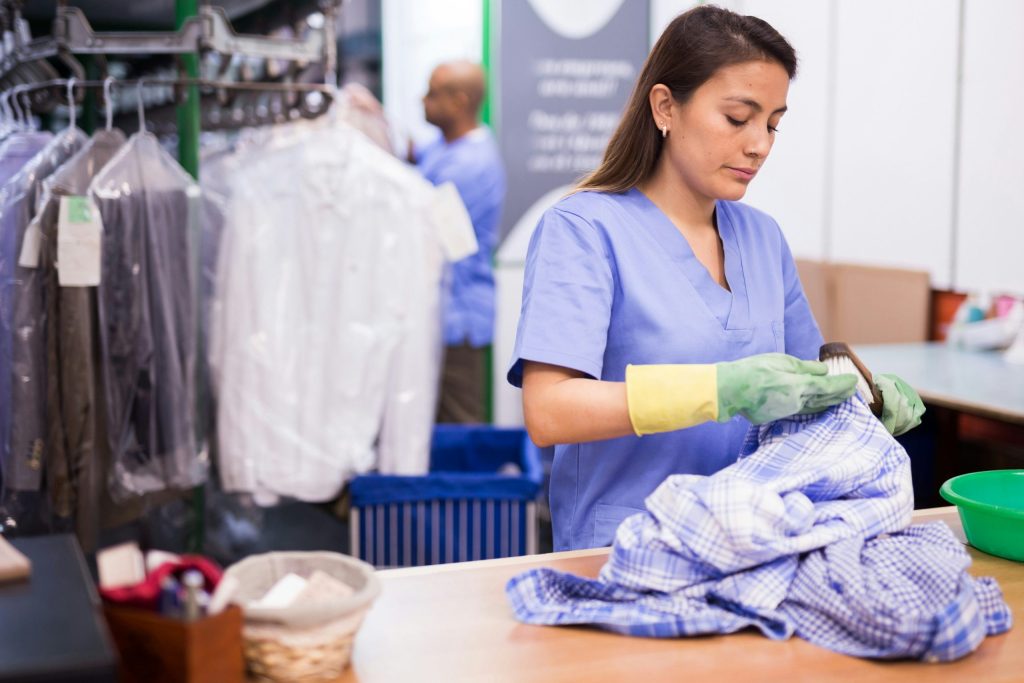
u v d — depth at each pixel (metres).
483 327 4.26
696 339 1.51
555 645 1.11
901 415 1.47
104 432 2.46
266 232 2.69
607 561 1.33
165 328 2.47
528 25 4.59
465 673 1.04
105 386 2.43
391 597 1.23
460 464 3.20
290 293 2.71
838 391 1.30
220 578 0.96
